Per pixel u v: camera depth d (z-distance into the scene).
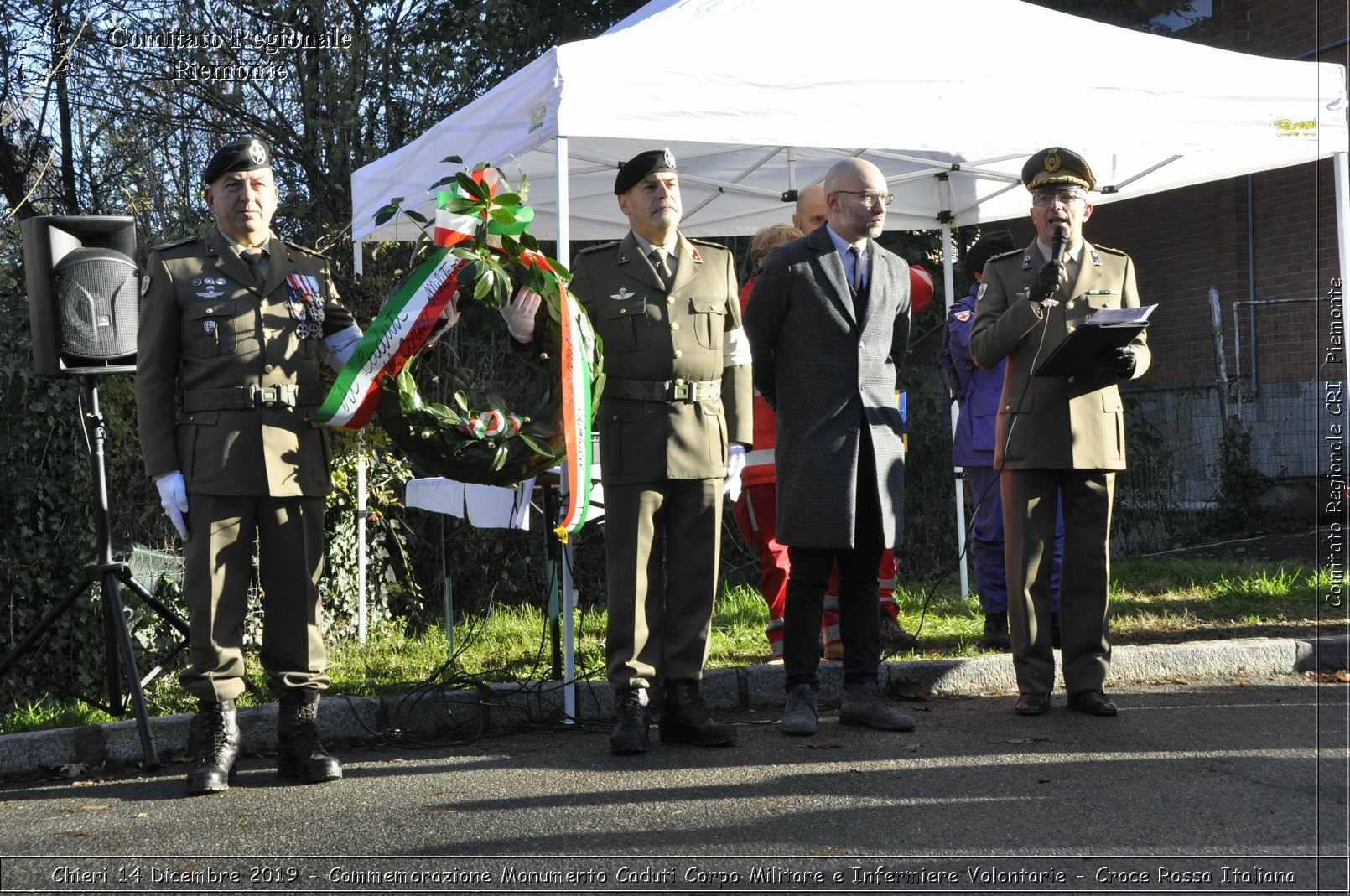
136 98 11.51
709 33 5.05
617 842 3.39
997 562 5.96
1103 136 5.39
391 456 7.49
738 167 7.52
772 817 3.57
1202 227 12.71
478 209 4.29
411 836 3.51
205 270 4.22
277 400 4.20
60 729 4.61
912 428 10.11
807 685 4.70
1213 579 7.59
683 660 4.57
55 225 4.81
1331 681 5.40
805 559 4.70
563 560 5.08
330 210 11.20
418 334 4.20
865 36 5.20
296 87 11.31
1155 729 4.54
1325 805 3.57
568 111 4.80
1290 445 11.31
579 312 4.35
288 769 4.26
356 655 6.50
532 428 4.36
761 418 5.53
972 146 5.25
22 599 5.63
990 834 3.37
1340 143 5.72
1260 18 12.48
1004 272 5.13
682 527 4.57
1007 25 5.42
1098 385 4.95
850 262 4.82
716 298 4.60
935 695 5.39
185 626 4.98
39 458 5.68
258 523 4.30
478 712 5.11
